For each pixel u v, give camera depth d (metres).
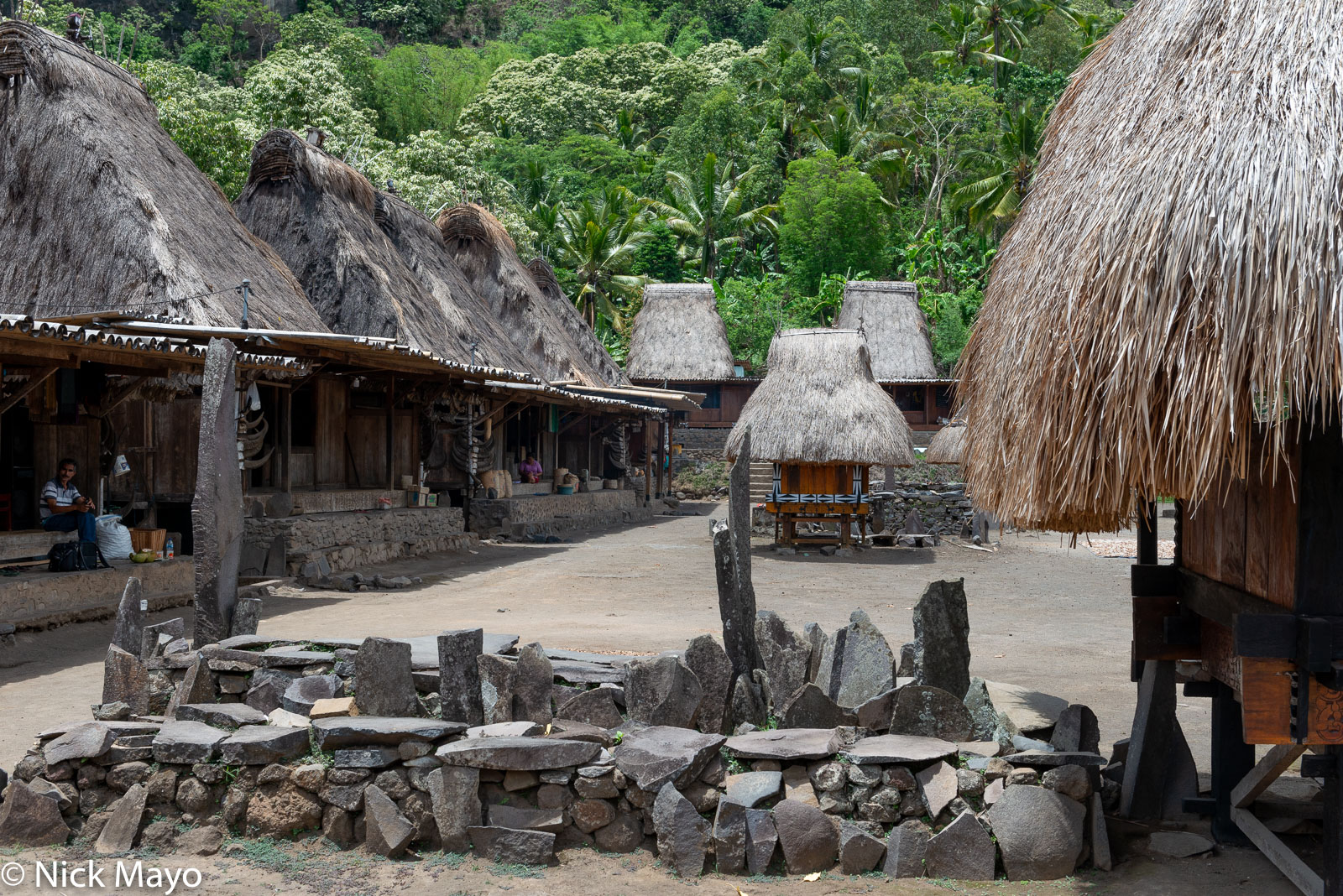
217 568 5.30
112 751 4.44
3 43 12.47
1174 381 3.17
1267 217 3.05
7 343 8.65
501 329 23.45
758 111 60.31
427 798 4.29
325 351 13.02
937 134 54.34
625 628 9.41
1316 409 3.21
